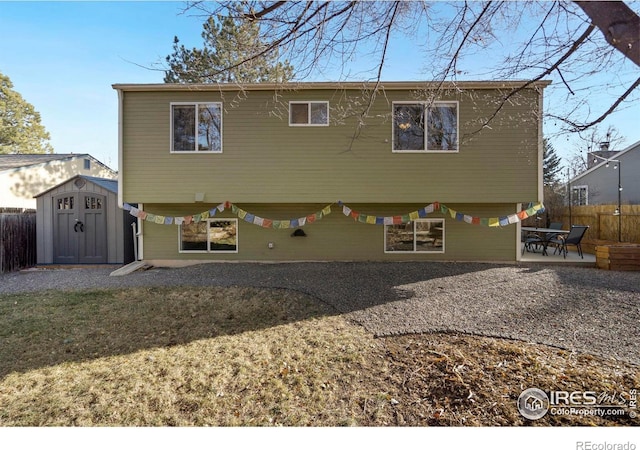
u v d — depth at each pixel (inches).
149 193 331.6
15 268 362.9
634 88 146.4
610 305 206.7
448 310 206.5
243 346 161.6
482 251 362.6
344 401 116.8
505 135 319.6
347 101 325.1
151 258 372.2
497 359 139.6
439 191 324.5
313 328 183.5
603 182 746.2
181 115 333.1
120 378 133.0
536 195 318.7
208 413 112.4
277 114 327.6
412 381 126.6
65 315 206.4
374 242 368.8
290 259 370.0
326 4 141.0
